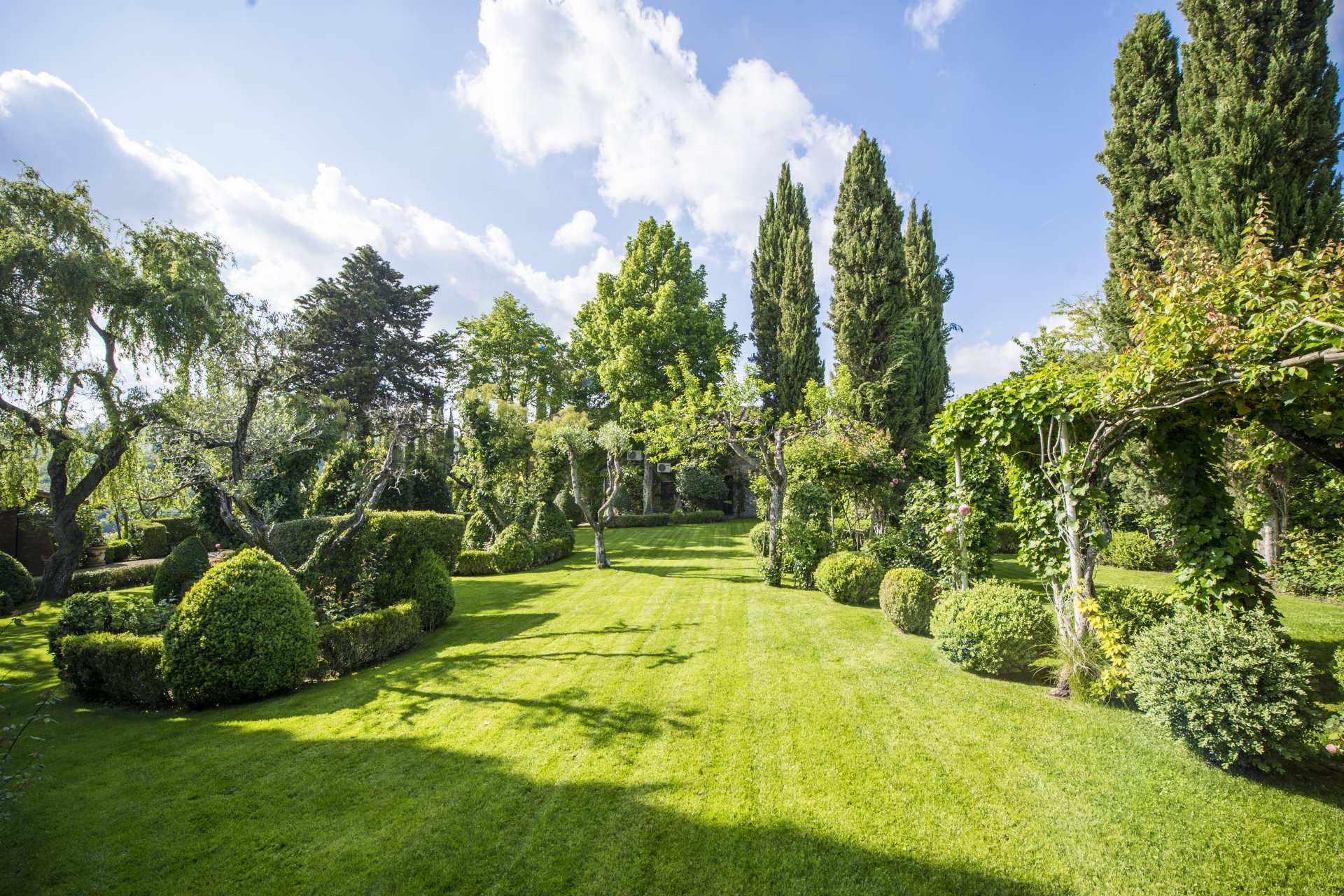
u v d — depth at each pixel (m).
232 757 4.33
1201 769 3.67
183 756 4.37
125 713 5.40
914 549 9.35
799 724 4.52
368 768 4.08
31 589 11.68
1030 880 2.76
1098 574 11.59
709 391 12.60
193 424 9.01
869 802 3.43
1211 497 5.01
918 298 21.41
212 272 13.07
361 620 6.71
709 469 28.28
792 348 24.11
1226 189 8.09
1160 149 9.65
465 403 17.66
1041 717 4.53
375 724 4.89
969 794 3.48
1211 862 2.85
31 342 10.34
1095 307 12.64
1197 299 4.18
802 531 10.55
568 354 31.83
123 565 15.44
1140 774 3.64
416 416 10.88
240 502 7.62
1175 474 5.27
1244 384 3.94
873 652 6.32
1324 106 7.79
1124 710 4.57
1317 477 8.94
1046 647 5.34
